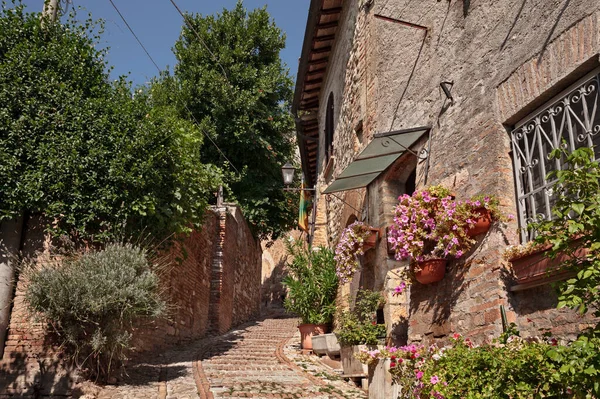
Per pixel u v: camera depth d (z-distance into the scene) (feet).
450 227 15.84
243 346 34.22
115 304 19.67
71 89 22.91
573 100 13.06
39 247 22.03
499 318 14.14
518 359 10.67
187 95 55.06
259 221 59.06
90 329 20.07
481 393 11.39
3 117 21.20
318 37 37.32
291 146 62.13
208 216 43.29
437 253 17.07
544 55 13.80
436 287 17.71
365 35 28.53
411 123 21.25
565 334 12.45
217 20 60.03
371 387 18.30
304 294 31.89
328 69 40.27
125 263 20.95
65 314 19.53
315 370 25.85
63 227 22.02
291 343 36.76
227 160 53.21
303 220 49.55
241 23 60.80
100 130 22.43
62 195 21.66
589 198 9.15
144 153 23.18
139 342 25.67
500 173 15.12
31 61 22.50
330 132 39.65
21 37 23.25
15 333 20.76
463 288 16.07
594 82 12.46
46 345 20.43
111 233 22.02
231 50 58.34
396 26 24.06
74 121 22.18
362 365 21.27
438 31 19.90
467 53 17.65
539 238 10.02
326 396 19.92
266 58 61.77
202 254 40.70
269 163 59.00
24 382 19.74
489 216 15.01
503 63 15.57
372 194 25.62
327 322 31.83
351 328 22.62
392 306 22.75
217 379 22.38
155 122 23.97
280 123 58.85
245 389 20.51
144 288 20.75
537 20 14.28
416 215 16.79
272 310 86.12
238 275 54.90
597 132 12.10
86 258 20.51
